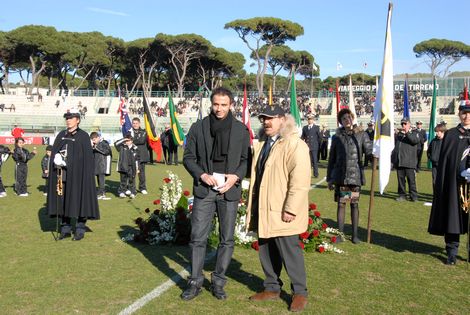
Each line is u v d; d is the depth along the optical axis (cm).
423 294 530
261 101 5047
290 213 469
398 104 5178
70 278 567
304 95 5850
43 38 5803
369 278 584
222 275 516
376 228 887
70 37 6178
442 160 664
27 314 460
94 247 715
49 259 646
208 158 514
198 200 515
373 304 497
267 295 505
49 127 4603
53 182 758
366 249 727
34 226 866
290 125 488
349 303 498
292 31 6431
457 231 635
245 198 766
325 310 478
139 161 1311
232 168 511
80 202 751
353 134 764
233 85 7919
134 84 6606
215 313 468
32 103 5612
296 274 486
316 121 4697
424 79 5588
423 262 661
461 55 7756
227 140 512
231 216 514
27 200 1189
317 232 707
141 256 668
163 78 7188
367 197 1298
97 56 6191
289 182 478
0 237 776
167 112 5347
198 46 6294
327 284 558
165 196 781
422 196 1323
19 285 540
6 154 1274
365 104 5203
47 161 1209
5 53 5934
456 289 550
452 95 5234
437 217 662
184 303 493
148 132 2189
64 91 6353
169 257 664
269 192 485
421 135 1953
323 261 655
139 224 754
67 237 779
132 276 578
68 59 5956
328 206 1119
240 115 4694
